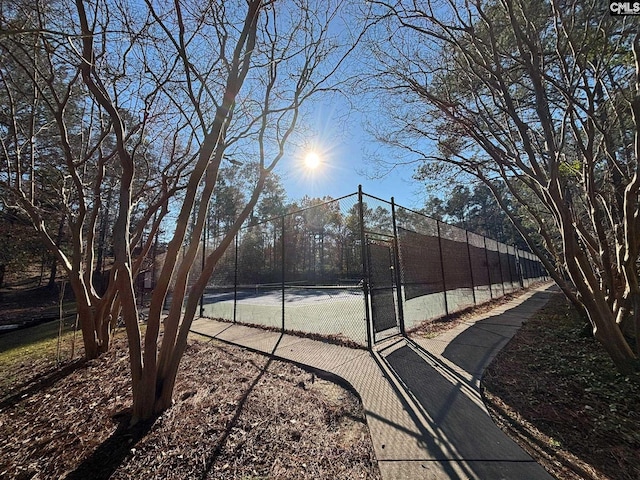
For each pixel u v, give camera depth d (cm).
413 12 384
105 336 516
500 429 221
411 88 464
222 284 1088
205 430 231
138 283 1116
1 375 443
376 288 485
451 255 778
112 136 777
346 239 976
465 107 448
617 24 356
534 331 534
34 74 489
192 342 550
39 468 203
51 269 1720
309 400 278
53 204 677
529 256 1948
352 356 401
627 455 191
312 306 1002
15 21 368
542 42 397
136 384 258
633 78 373
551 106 446
